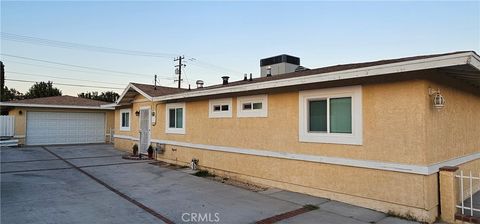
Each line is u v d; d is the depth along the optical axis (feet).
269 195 24.64
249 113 30.17
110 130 79.20
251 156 29.86
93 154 52.44
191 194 24.97
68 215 18.98
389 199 19.79
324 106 23.85
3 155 49.96
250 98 30.14
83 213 19.48
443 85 20.89
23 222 17.43
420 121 18.39
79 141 74.49
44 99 74.64
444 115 20.97
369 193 20.81
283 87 26.61
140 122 51.78
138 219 18.47
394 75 19.61
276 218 18.89
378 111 20.39
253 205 21.79
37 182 29.12
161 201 22.72
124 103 55.93
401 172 19.21
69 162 42.93
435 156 19.27
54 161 43.75
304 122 24.88
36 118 69.10
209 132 35.47
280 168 26.96
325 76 21.38
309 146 24.56
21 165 39.83
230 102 32.55
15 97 149.18
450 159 21.58
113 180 30.53
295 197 23.91
